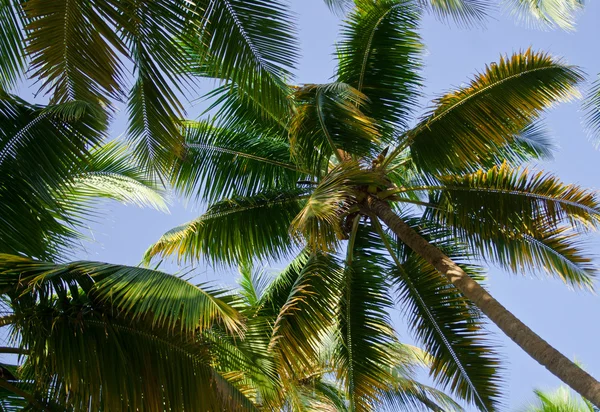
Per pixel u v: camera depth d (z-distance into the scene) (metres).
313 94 8.70
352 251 9.82
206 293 5.87
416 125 9.51
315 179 10.60
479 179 9.30
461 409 14.28
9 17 6.99
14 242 6.70
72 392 5.84
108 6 6.58
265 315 10.46
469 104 9.21
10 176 6.68
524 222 9.11
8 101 6.78
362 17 10.50
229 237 10.09
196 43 7.13
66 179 6.87
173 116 7.30
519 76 9.02
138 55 7.05
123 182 10.01
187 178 10.68
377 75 10.34
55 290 5.97
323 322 8.95
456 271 8.62
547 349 7.16
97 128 6.83
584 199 8.72
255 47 7.20
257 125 10.91
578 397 13.80
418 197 11.41
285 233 10.30
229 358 6.98
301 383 12.28
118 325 6.07
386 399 13.70
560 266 9.40
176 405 5.96
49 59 6.60
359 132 8.92
